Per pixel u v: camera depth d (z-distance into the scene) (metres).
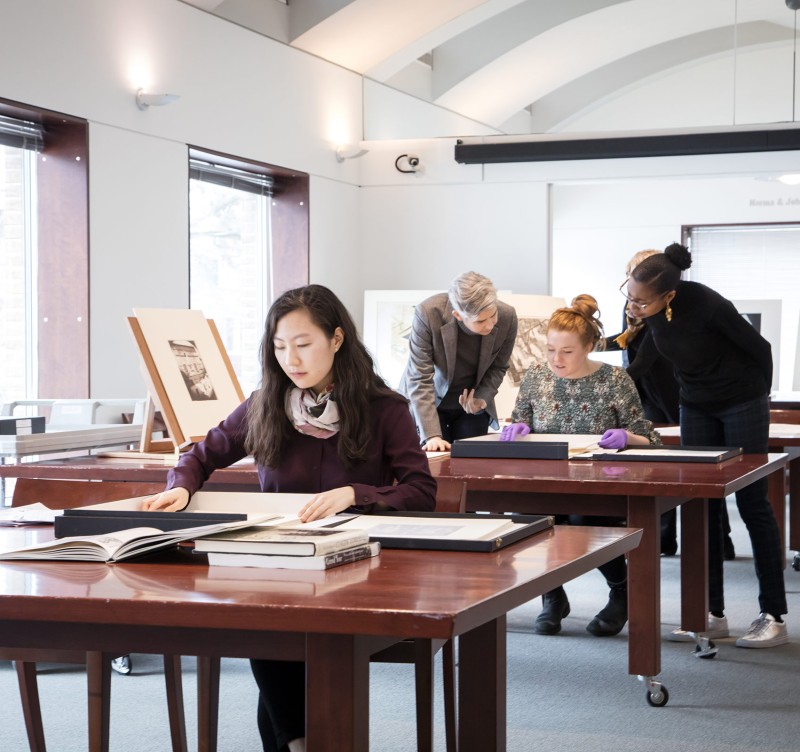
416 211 10.31
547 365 4.70
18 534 2.26
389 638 1.67
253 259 9.45
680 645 4.60
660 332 4.58
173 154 7.82
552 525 2.32
